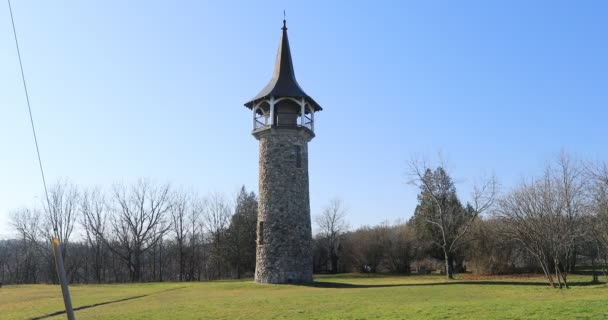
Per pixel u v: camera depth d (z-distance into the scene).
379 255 67.56
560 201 32.28
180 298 26.05
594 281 33.38
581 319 13.23
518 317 14.19
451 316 15.13
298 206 35.12
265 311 19.02
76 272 67.81
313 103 38.25
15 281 70.44
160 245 71.44
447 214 53.84
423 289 29.19
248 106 37.91
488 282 35.28
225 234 69.75
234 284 34.38
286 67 37.72
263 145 36.16
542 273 47.69
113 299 26.39
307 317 16.80
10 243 76.44
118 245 65.38
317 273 70.44
